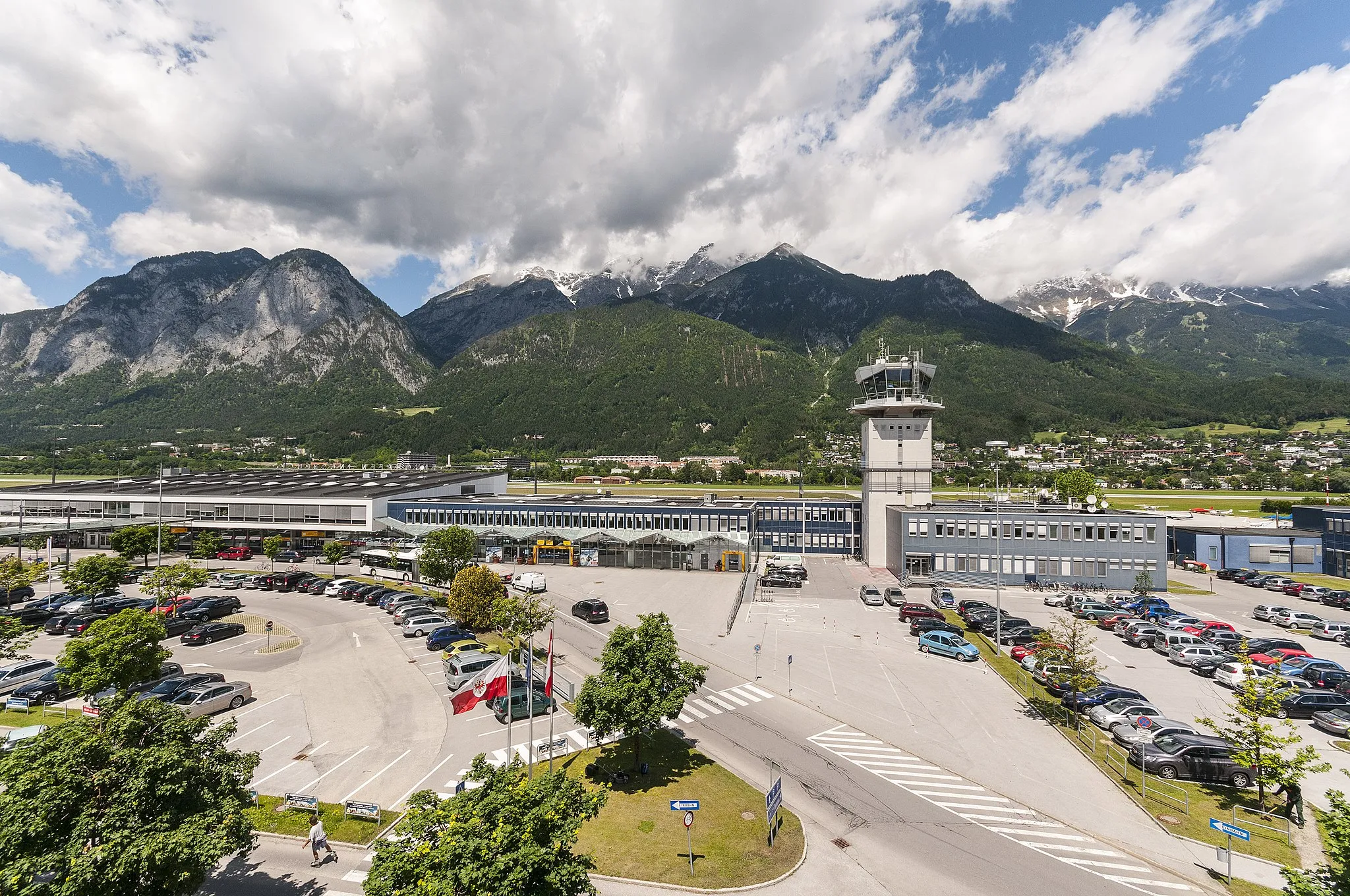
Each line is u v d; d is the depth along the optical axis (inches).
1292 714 1696.6
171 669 1907.0
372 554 3565.5
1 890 682.2
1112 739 1558.8
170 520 4239.7
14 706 1642.5
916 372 3823.8
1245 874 1020.5
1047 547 3321.9
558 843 722.2
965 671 2022.6
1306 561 3806.6
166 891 743.7
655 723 1246.9
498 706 1611.7
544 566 3858.3
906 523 3444.9
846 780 1330.0
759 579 3472.0
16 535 3816.4
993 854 1077.8
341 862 1032.2
